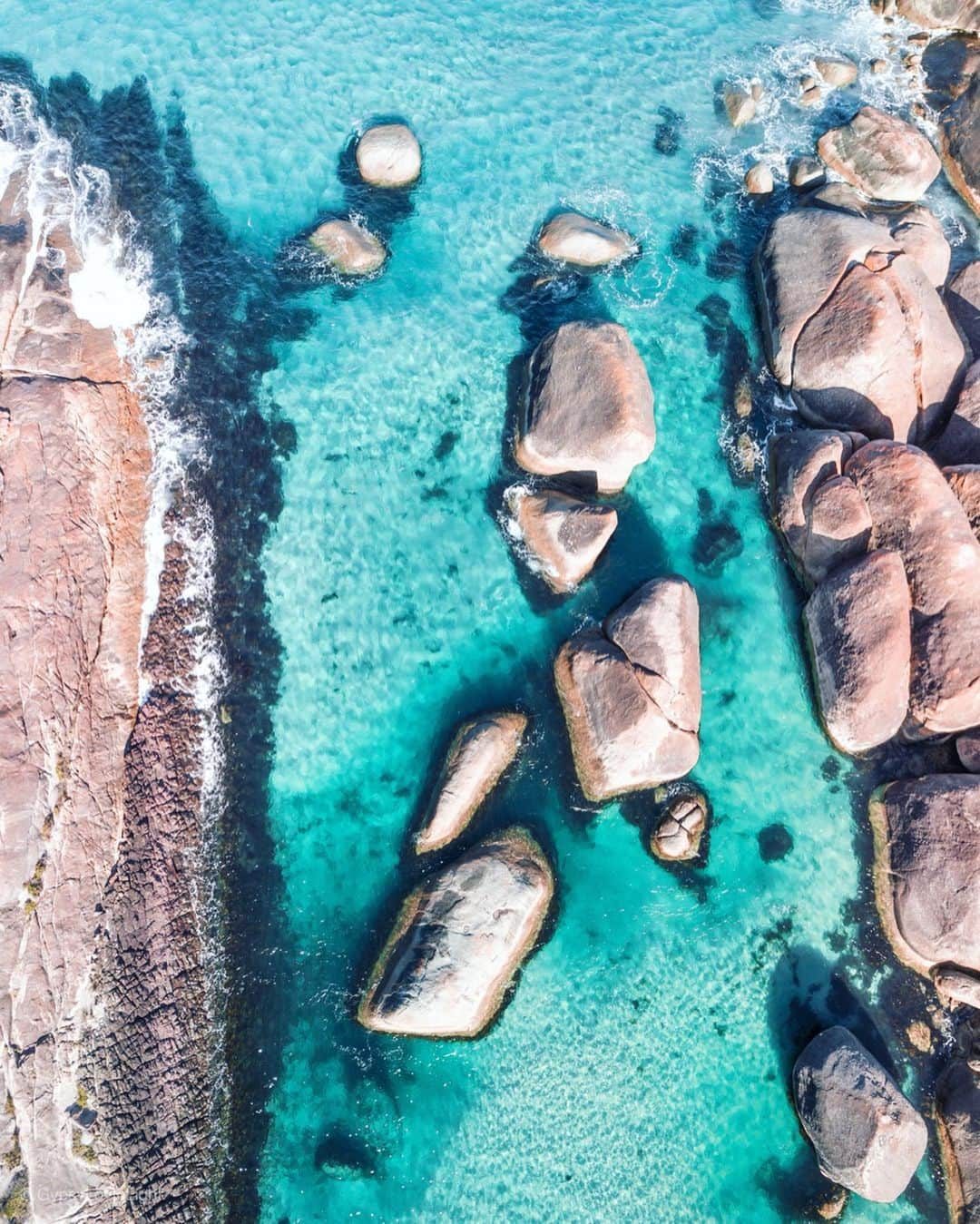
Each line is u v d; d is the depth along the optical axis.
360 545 17.77
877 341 17.34
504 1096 15.12
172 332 18.30
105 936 14.33
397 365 18.88
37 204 18.48
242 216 19.67
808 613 17.31
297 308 19.06
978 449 17.41
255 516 17.64
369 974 15.52
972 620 15.58
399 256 19.86
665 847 16.25
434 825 15.91
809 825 16.62
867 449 16.84
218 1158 14.67
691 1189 14.84
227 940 15.59
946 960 15.27
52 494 15.76
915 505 16.12
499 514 18.08
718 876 16.34
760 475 18.56
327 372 18.64
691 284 20.00
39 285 17.50
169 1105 14.36
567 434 17.36
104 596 16.08
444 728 16.94
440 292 19.62
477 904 15.16
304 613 17.34
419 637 17.39
